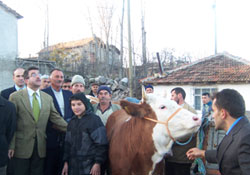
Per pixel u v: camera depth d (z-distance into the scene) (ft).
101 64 49.67
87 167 8.57
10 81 51.80
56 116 11.03
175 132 7.74
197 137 10.28
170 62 56.13
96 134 8.68
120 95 37.55
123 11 45.11
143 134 8.13
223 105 5.76
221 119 5.99
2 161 8.69
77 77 13.76
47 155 11.38
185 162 10.28
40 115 10.35
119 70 46.93
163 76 39.58
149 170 8.19
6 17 51.98
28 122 10.04
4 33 51.47
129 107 8.04
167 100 8.20
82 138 8.71
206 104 18.42
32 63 50.19
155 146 7.94
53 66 50.19
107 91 12.32
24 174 9.93
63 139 11.75
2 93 13.25
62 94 12.85
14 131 9.40
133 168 8.39
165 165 10.94
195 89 36.73
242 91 33.22
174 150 10.30
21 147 9.90
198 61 43.09
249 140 5.16
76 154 8.68
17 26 55.42
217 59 42.91
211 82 34.81
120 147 8.77
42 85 18.47
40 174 10.40
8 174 10.21
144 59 44.47
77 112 8.89
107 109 12.63
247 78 32.71
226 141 5.71
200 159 10.28
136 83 40.32
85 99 9.11
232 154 5.46
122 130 9.12
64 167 9.50
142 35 44.06
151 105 8.16
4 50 51.24
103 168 9.70
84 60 51.29
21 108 10.05
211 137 10.98
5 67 50.88
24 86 14.08
